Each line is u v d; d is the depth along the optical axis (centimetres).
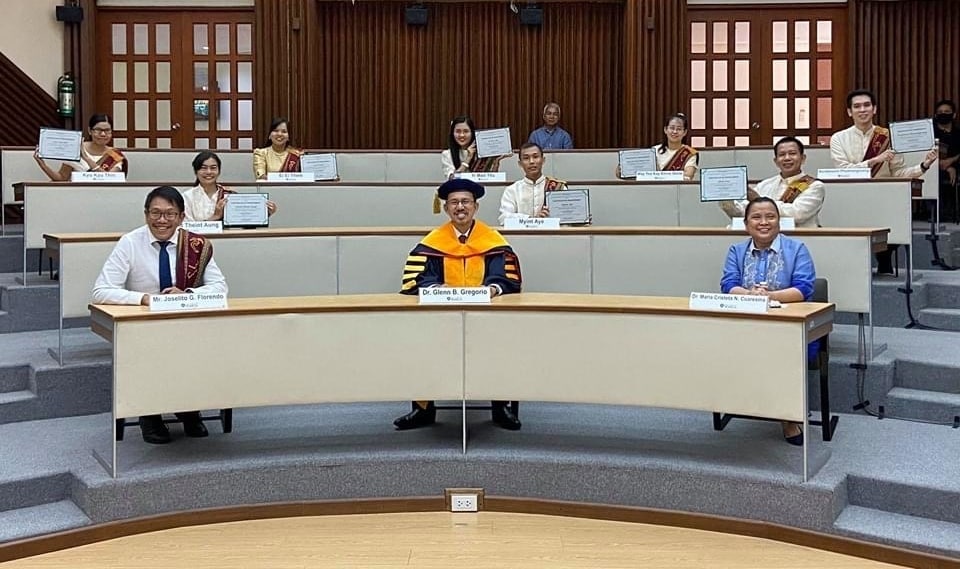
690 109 920
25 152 655
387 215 606
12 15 877
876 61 888
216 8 923
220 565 310
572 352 362
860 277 435
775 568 306
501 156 648
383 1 919
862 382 428
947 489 323
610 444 386
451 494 367
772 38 916
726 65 920
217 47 927
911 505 331
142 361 342
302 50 899
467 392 369
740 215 535
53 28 895
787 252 405
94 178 582
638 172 649
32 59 887
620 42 924
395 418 433
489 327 368
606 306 359
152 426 391
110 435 404
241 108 929
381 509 365
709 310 344
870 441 384
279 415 441
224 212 517
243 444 390
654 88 902
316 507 362
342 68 923
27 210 532
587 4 924
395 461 368
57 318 534
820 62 912
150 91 929
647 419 427
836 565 309
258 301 380
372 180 735
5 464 361
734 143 921
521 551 322
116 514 340
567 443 388
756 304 342
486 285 420
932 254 608
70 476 355
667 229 466
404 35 926
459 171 669
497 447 382
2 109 868
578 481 362
